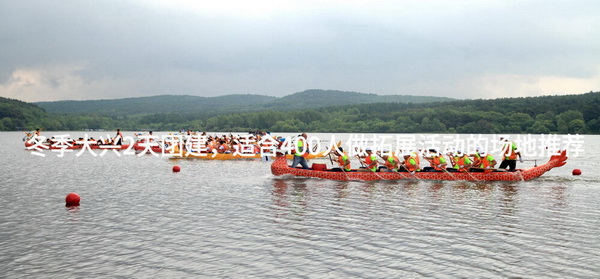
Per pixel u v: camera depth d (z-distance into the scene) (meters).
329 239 12.20
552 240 12.02
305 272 9.80
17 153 47.03
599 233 12.66
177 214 15.34
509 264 10.21
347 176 23.52
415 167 23.36
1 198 18.50
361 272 9.78
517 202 17.27
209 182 23.30
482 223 13.88
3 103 179.25
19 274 9.74
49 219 14.63
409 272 9.77
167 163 34.97
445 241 11.97
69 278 9.51
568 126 125.25
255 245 11.70
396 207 16.41
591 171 27.95
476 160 23.42
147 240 12.20
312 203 17.25
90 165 33.34
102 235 12.69
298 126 189.62
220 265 10.24
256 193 19.64
